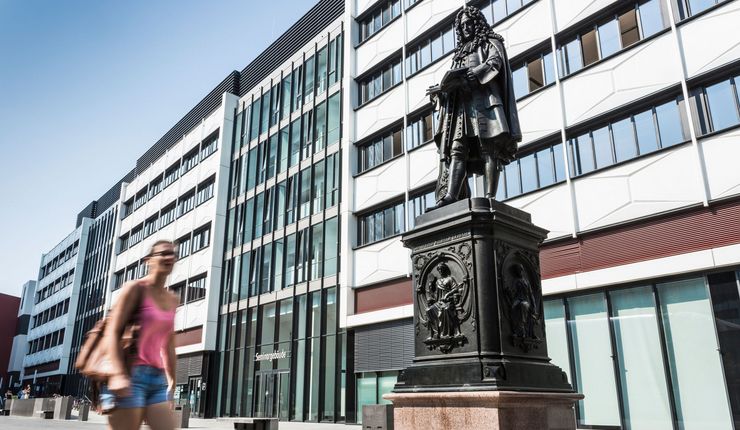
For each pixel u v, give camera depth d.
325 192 26.27
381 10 25.72
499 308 4.68
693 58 14.11
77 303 58.12
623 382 14.08
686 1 14.59
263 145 32.53
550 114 17.12
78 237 61.59
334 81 27.80
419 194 21.19
